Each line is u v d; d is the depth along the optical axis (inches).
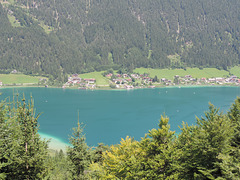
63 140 4517.7
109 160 1249.4
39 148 1107.3
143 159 1117.7
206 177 965.2
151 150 1120.2
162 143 1112.2
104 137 4731.8
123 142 1247.5
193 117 6210.6
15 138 1027.9
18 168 1014.4
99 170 1323.8
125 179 1106.7
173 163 1044.5
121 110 7500.0
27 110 1104.8
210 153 965.2
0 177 884.0
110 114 6943.9
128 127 5472.4
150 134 1146.7
